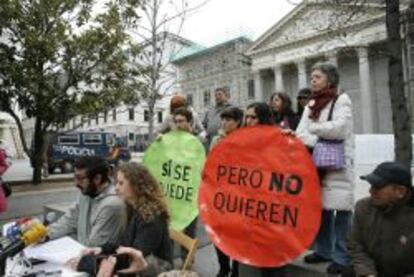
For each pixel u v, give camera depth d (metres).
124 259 2.97
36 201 10.24
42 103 12.06
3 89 11.96
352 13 7.51
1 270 2.89
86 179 4.08
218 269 5.79
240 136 4.12
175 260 5.09
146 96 13.52
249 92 61.44
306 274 4.40
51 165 28.45
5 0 11.38
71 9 12.41
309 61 51.00
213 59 65.81
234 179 4.11
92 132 30.80
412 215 3.21
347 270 3.63
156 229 3.49
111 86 12.91
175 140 5.54
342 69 51.00
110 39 12.32
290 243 3.78
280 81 55.59
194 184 5.28
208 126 7.60
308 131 4.35
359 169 10.20
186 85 69.69
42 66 11.90
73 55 12.03
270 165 3.94
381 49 7.57
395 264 3.23
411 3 6.43
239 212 4.04
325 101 4.23
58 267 3.25
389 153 10.29
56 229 4.45
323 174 4.15
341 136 4.10
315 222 3.69
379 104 48.09
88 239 3.95
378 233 3.29
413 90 18.08
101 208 3.96
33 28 11.84
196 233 5.99
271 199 3.90
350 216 4.16
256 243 3.92
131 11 12.73
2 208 6.95
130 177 3.57
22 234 3.09
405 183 3.13
